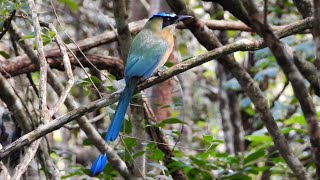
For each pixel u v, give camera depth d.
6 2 9.17
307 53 13.15
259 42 8.32
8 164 9.77
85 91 9.16
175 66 8.28
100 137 10.11
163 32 10.05
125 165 10.22
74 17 15.18
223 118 16.19
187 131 14.85
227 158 11.96
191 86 17.11
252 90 10.05
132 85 8.48
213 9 15.54
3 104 11.38
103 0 15.79
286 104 15.27
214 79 18.50
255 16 6.15
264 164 14.41
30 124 10.21
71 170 11.09
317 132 6.30
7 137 10.55
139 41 9.68
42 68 7.67
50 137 14.73
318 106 15.21
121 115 8.15
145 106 11.19
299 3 10.27
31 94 12.35
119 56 13.84
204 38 10.54
